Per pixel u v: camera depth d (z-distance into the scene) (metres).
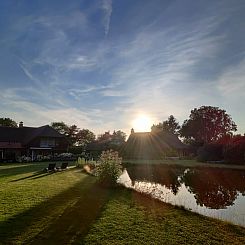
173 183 24.22
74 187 17.16
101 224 9.62
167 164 42.03
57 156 50.66
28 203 12.17
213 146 47.91
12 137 56.44
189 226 9.83
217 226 10.05
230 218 12.39
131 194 15.64
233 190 20.92
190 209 13.12
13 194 14.05
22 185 17.19
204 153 48.66
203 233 9.12
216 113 93.56
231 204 15.90
